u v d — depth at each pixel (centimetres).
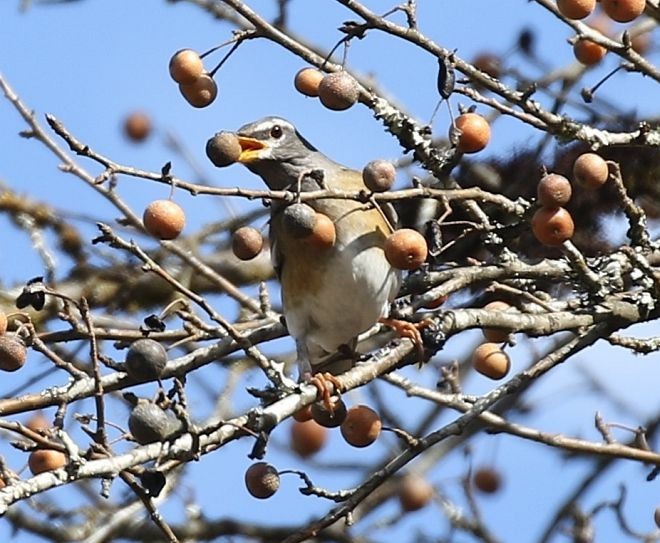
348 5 948
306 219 883
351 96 932
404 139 1009
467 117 989
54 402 969
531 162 1567
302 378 1068
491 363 1112
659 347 1088
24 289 894
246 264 1609
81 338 1026
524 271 1091
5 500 754
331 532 1427
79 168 1205
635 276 1111
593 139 1037
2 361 881
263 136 1201
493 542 1402
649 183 1538
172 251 1257
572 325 1070
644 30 1423
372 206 912
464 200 1003
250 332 1160
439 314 1054
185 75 972
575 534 1376
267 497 902
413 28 966
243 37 986
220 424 838
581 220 1532
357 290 1141
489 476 1497
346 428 978
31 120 1191
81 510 1402
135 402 829
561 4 1021
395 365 1018
